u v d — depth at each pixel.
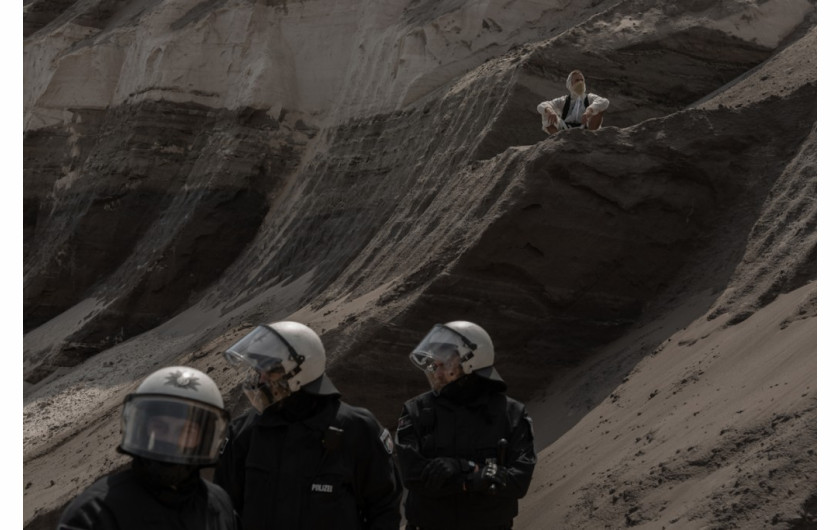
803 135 10.94
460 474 5.48
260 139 23.06
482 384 5.80
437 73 18.80
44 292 24.48
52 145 27.86
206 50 24.94
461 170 13.62
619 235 10.66
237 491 4.92
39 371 21.56
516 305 10.53
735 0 15.81
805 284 8.52
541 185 10.60
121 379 18.77
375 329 10.41
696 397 7.80
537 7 18.70
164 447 3.75
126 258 24.50
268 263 20.33
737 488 5.82
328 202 19.78
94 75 27.55
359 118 20.48
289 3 24.42
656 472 6.83
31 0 31.92
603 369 9.98
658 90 15.05
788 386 6.65
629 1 15.96
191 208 22.61
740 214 10.69
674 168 10.83
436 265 10.91
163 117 24.81
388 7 21.88
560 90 14.72
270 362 4.79
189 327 20.56
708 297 9.88
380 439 4.92
